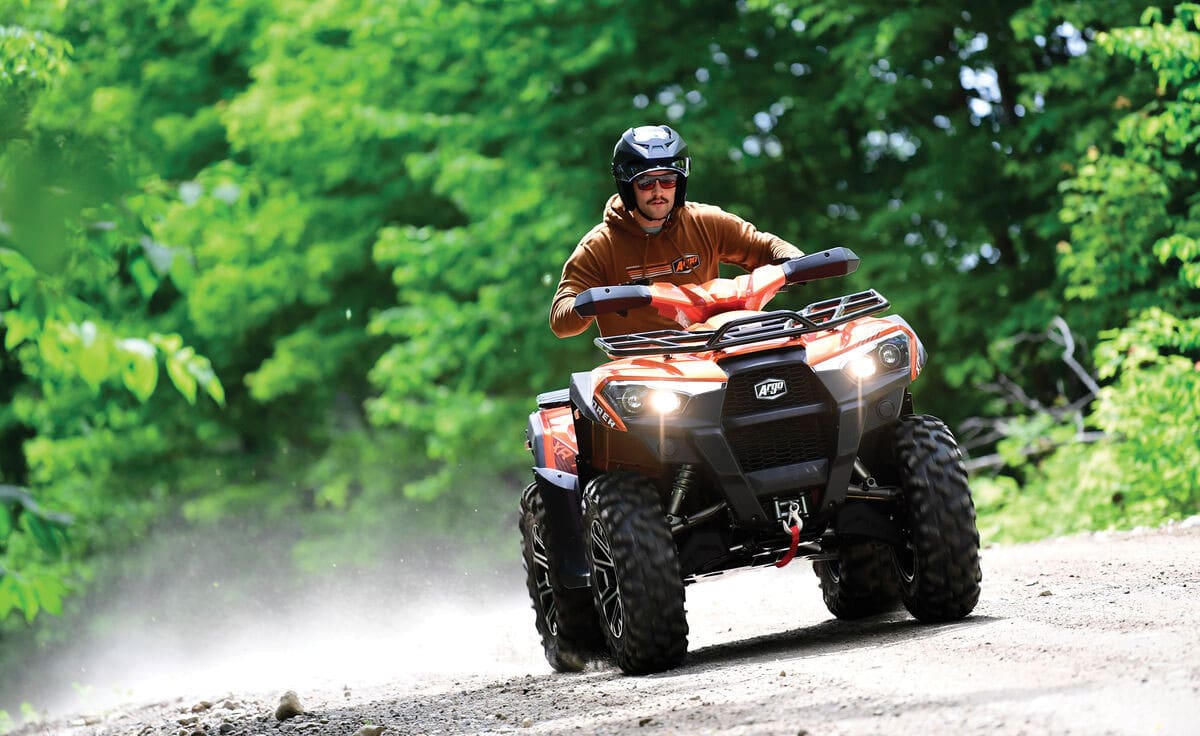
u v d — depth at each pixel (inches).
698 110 1387.8
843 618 524.4
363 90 1556.3
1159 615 386.6
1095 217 1035.9
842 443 414.9
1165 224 1040.2
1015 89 1315.2
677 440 415.5
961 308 1294.3
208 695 626.8
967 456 1406.3
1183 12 942.4
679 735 304.8
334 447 1753.2
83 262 309.4
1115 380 1220.5
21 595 327.3
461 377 1579.7
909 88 1266.0
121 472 1796.3
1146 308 1072.2
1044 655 336.5
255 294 1710.1
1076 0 1158.3
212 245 1598.2
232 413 1863.9
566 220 1389.0
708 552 430.0
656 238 484.1
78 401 1701.5
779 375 418.9
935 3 1249.4
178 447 1854.1
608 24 1411.2
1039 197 1286.9
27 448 1728.6
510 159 1456.7
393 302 1739.7
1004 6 1258.6
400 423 1737.2
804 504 422.3
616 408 420.5
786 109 1400.1
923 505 420.2
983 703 288.0
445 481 1546.5
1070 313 1183.6
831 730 283.9
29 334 313.1
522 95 1393.9
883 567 500.7
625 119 1396.4
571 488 471.5
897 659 360.2
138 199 301.7
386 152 1635.1
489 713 395.9
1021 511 1043.3
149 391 313.1
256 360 1888.5
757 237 496.1
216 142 1771.7
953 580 419.5
